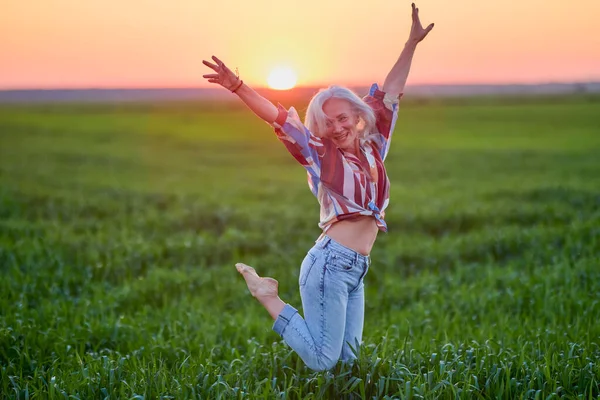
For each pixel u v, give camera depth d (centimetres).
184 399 475
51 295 862
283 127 452
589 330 659
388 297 911
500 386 490
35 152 3428
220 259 1179
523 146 3631
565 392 488
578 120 5569
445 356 527
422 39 511
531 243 1166
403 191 1980
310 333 466
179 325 747
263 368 534
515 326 703
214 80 445
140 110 8781
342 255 461
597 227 1220
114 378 509
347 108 469
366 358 502
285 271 1062
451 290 930
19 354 589
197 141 4344
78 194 1870
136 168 2817
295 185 2273
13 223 1334
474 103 9206
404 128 5138
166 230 1420
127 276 1047
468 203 1681
